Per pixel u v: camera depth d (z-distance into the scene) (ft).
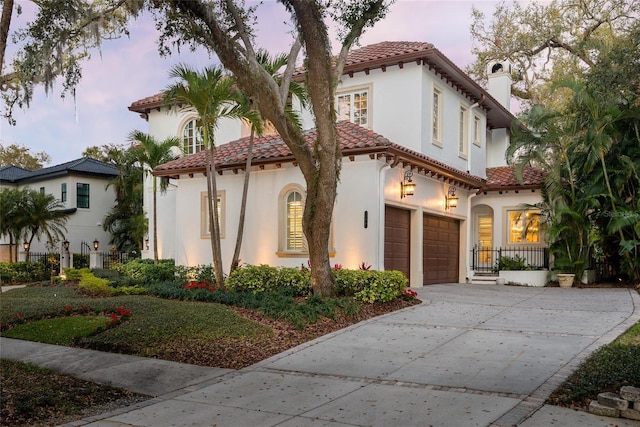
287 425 17.10
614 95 52.29
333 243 46.85
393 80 55.11
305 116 58.90
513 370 22.45
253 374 23.72
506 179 67.51
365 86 56.80
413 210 52.13
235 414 18.47
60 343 30.86
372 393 20.24
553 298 44.45
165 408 19.49
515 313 36.47
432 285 55.77
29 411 19.08
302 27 33.78
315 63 34.50
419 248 52.06
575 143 54.80
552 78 93.30
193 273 54.08
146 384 22.82
